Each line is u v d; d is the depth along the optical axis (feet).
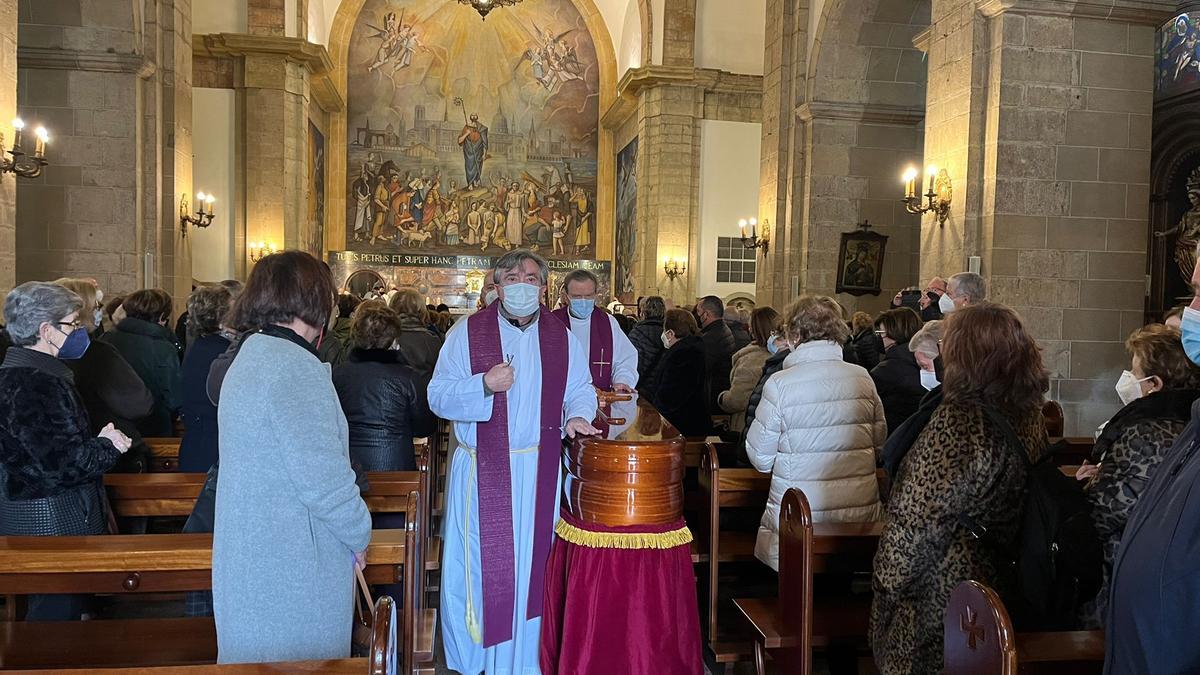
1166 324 10.61
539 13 92.53
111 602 16.94
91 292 14.97
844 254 44.37
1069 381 29.12
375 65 91.04
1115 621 6.08
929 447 8.64
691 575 11.84
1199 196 46.60
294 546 8.00
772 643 12.14
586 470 11.68
